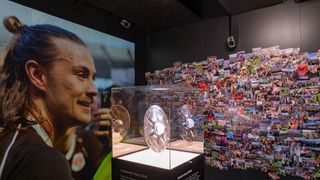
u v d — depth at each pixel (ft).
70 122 7.82
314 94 8.13
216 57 10.23
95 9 9.17
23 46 6.76
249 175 9.23
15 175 6.31
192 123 6.46
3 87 6.23
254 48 9.37
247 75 9.45
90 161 8.42
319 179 7.94
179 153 5.90
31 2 7.06
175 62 11.33
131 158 5.67
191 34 10.93
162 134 5.58
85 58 8.55
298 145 8.32
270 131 8.85
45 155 7.00
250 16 9.52
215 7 9.49
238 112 9.54
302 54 8.40
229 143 9.69
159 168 4.98
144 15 9.90
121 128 6.10
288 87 8.59
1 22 6.33
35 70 6.98
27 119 6.68
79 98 8.18
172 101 5.67
